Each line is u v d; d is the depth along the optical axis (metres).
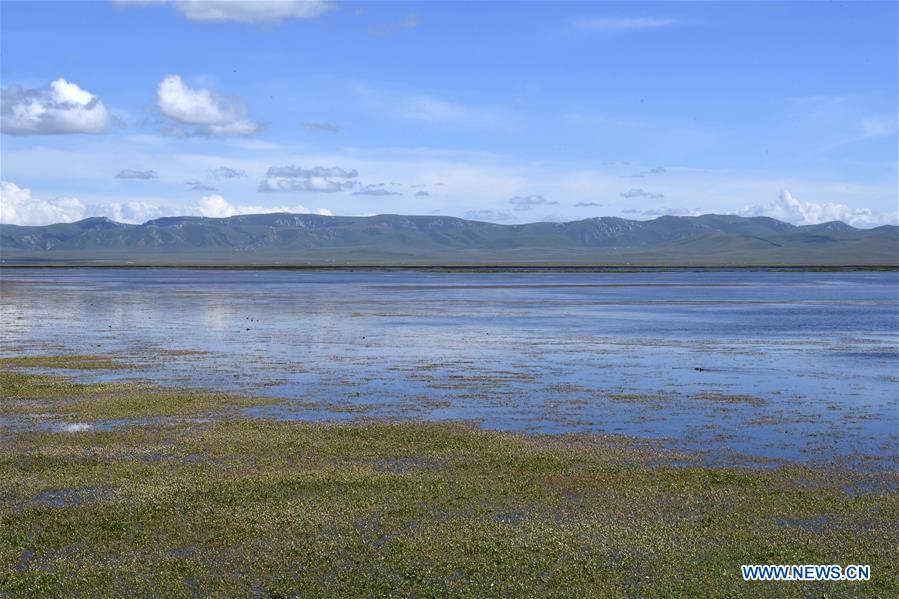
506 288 140.75
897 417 32.38
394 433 28.72
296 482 22.47
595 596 15.78
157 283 157.75
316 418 31.67
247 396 36.22
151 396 35.88
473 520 19.64
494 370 44.44
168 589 16.14
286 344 56.41
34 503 21.00
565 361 48.06
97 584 16.39
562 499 21.23
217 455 25.64
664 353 51.84
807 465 24.98
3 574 16.86
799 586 16.25
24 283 156.25
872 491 22.30
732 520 19.72
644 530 19.00
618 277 196.75
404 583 16.41
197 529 19.08
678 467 24.56
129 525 19.34
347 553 17.77
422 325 70.81
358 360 48.31
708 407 34.19
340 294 119.69
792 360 48.62
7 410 32.66
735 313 85.69
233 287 141.38
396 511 20.22
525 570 16.89
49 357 48.97
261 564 17.25
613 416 32.38
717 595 15.88
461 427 29.88
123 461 24.91
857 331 66.31
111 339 59.38
